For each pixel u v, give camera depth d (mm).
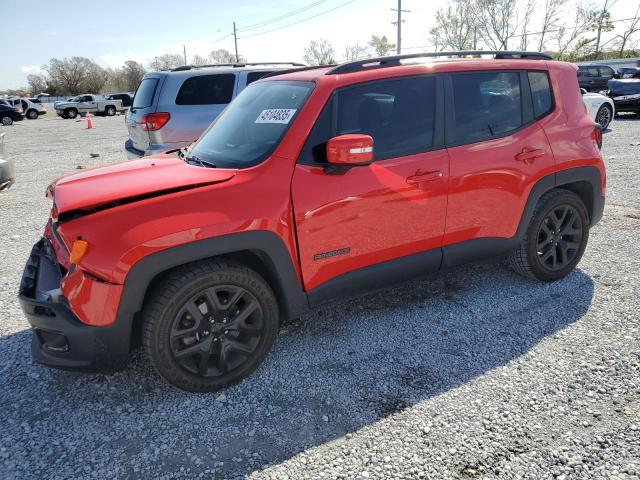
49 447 2494
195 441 2510
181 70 7215
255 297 2885
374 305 3912
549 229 4000
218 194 2703
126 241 2480
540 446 2355
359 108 3125
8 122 29641
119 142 17031
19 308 4047
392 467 2277
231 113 3711
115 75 85375
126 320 2564
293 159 2904
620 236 5129
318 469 2289
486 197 3543
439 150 3344
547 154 3768
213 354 2887
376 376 2992
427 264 3451
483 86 3557
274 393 2871
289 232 2865
